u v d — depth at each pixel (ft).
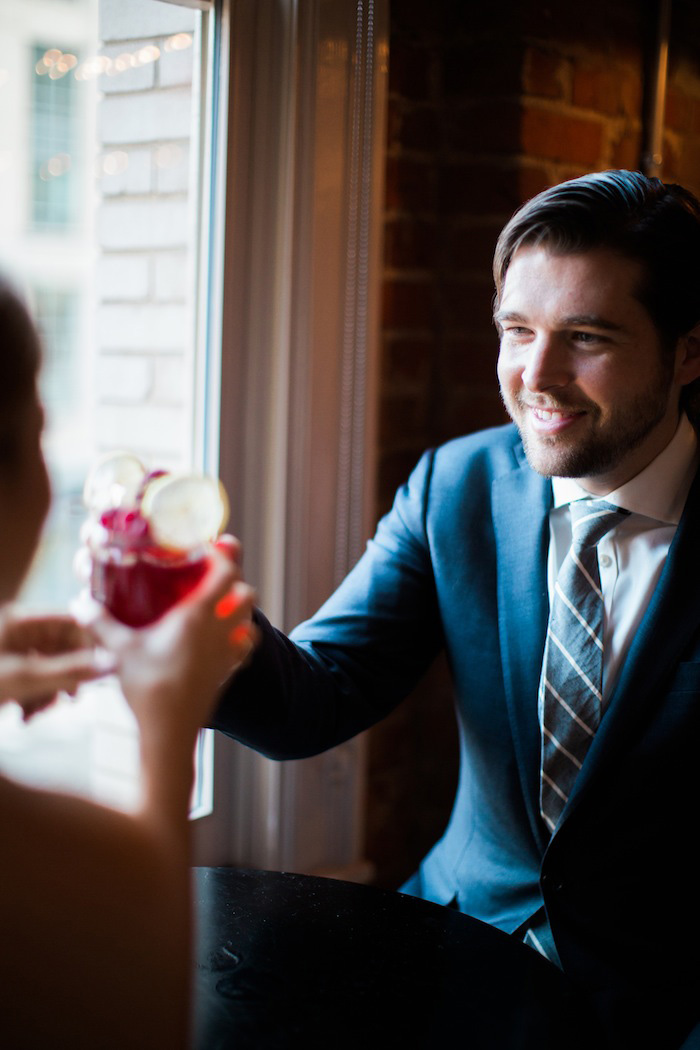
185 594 2.73
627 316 3.59
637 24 6.73
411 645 4.56
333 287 5.55
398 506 4.68
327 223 5.46
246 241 5.36
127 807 2.23
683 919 3.85
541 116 6.02
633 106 6.82
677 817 3.83
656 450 3.97
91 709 5.83
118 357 5.57
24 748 5.69
